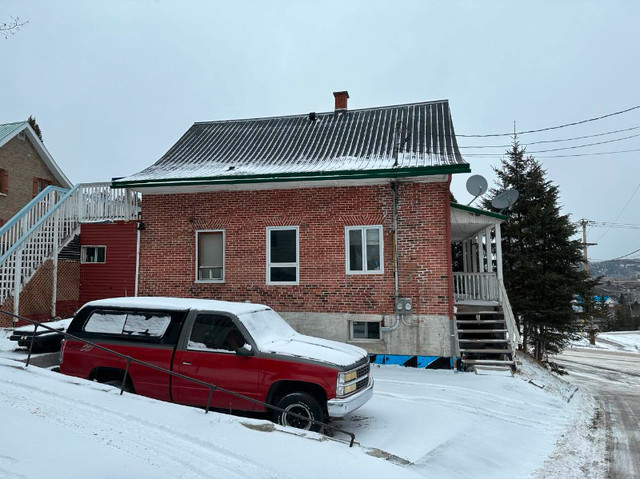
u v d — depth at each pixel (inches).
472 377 401.7
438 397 337.1
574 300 716.0
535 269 682.8
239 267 485.1
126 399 240.5
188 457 179.8
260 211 484.4
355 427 263.1
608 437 310.3
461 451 239.6
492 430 283.6
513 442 271.4
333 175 438.9
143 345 269.3
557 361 912.9
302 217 472.7
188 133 649.0
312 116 630.5
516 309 700.7
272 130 617.3
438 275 435.5
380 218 453.4
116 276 542.9
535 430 303.0
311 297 463.8
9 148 862.5
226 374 251.6
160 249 508.4
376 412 292.0
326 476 177.8
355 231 462.9
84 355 278.2
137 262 514.6
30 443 176.4
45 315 514.9
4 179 844.6
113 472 159.2
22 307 490.9
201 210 499.5
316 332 458.9
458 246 823.7
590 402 443.8
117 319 282.5
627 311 2504.9
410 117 579.5
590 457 263.1
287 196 478.9
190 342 263.4
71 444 179.3
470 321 469.1
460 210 515.2
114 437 191.3
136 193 577.9
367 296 450.9
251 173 464.4
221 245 498.6
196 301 289.4
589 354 1064.2
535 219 724.0
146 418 214.2
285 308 469.1
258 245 482.3
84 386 254.2
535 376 452.4
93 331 282.5
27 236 498.3
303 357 244.5
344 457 200.1
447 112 577.0
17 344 402.9
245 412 269.9
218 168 510.9
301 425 236.4
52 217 532.7
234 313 264.7
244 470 173.6
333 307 457.7
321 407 242.1
